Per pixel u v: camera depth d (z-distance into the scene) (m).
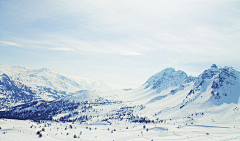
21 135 190.12
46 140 178.00
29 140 171.50
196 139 175.00
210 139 170.50
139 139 188.50
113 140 185.50
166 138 186.88
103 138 198.50
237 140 160.38
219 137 177.75
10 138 174.12
